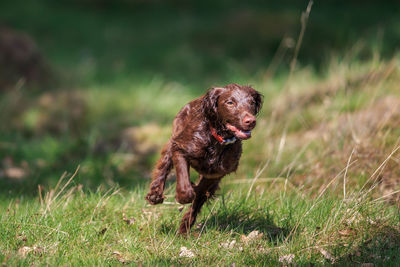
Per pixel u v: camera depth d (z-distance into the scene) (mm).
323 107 12195
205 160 6668
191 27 28062
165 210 8344
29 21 29359
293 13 26547
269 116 12695
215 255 6773
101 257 6617
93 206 8211
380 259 6453
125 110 16344
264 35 24172
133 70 21422
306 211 7781
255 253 6766
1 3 31797
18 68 18062
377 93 11383
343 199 7633
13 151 12727
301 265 6375
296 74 17422
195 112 6727
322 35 22734
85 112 16062
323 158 9719
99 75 20422
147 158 12656
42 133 14531
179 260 6633
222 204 8258
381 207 7852
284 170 9148
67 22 30031
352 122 10133
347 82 12414
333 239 7121
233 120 6305
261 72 19781
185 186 6480
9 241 6891
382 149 9359
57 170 11219
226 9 33938
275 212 8078
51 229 7211
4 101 15844
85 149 12844
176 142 6688
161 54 23734
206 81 20297
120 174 11234
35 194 9570
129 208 8359
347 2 32594
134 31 29281
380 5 31375
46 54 23344
